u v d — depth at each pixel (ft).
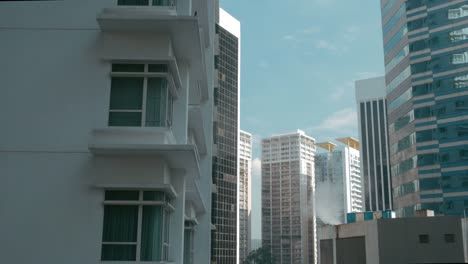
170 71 57.36
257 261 621.31
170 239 57.98
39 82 54.65
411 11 344.49
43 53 55.47
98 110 53.88
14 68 55.01
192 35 56.65
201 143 101.09
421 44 334.44
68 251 50.11
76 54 55.42
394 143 352.49
